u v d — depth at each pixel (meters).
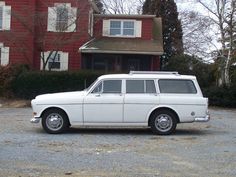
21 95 31.00
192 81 16.22
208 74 37.72
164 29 48.59
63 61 34.75
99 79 16.11
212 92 31.88
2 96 31.09
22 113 23.81
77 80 31.02
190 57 41.53
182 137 15.53
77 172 9.75
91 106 15.93
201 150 12.85
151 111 15.99
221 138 15.37
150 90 16.11
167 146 13.51
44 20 33.75
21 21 33.53
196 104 16.06
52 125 15.91
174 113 16.09
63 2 33.97
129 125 16.05
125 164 10.68
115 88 16.06
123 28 36.72
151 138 15.20
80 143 13.80
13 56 34.00
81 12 33.94
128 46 34.53
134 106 15.96
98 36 36.53
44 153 11.94
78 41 34.81
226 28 33.38
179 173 9.84
